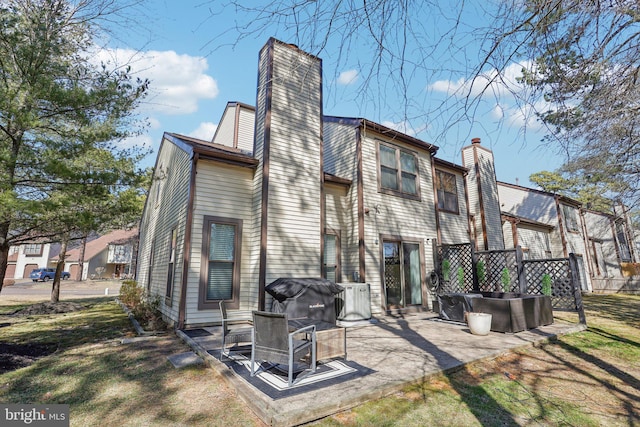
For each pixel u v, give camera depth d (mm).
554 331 6418
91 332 6957
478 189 14180
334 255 8664
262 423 2881
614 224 20719
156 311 7969
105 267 34625
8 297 15875
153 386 3734
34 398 3473
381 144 9680
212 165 7246
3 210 5520
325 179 8570
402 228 9570
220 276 6973
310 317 6297
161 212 9773
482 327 6051
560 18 2459
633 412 3248
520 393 3639
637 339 6148
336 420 2938
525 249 15875
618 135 4074
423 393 3537
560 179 21812
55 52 6289
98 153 7137
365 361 4418
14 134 6363
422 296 9602
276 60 7895
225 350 4770
